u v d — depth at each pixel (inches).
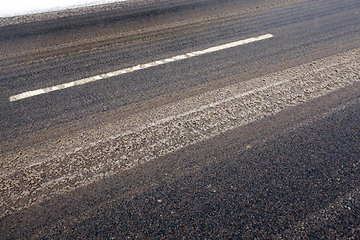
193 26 201.2
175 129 115.8
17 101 128.6
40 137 110.7
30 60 157.6
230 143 109.9
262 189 92.0
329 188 92.4
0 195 88.8
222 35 190.1
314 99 133.1
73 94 133.8
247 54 169.5
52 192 90.3
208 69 155.1
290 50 173.6
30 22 194.2
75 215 84.0
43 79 143.2
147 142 109.5
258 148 107.7
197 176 96.3
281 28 200.4
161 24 202.4
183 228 81.0
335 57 166.1
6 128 114.3
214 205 87.0
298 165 100.6
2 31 182.5
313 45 179.3
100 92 135.7
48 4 218.5
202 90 139.1
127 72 150.6
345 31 197.2
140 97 133.4
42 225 81.3
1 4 211.2
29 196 88.9
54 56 161.9
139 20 206.4
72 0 228.2
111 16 209.3
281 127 117.6
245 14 221.6
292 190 91.7
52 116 121.0
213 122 119.6
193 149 107.0
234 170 98.6
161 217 83.7
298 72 152.6
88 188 91.8
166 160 102.2
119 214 84.4
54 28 189.6
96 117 121.1
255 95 135.6
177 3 235.8
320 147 108.0
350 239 79.0
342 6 238.4
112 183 93.7
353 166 100.3
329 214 85.0
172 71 152.6
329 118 122.3
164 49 172.6
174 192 90.9
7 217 83.0
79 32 187.3
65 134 112.3
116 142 109.0
